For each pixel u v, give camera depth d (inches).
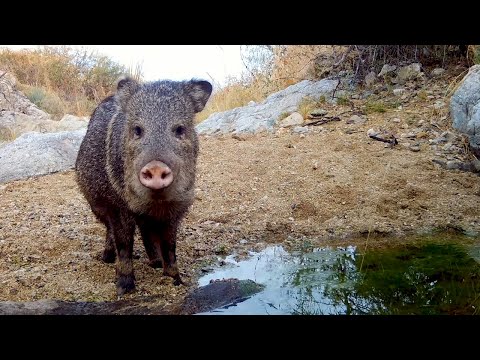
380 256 35.8
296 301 29.3
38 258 36.0
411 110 58.8
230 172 51.4
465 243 37.7
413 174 47.8
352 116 60.4
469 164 48.3
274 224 42.3
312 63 74.7
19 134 89.4
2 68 133.6
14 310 28.3
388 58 67.4
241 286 30.9
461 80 56.4
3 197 48.1
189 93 32.0
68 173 55.4
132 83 31.5
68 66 141.3
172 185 28.1
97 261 35.8
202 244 39.0
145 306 29.1
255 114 66.8
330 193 46.1
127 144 29.6
